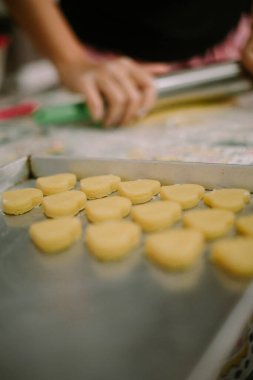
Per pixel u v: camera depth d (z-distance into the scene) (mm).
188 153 529
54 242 334
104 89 699
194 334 245
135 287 290
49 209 389
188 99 748
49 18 914
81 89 740
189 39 1020
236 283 283
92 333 254
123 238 323
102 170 454
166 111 776
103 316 266
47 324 265
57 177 448
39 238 336
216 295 274
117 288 291
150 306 271
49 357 241
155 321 258
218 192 392
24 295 292
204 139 583
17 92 1103
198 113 734
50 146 616
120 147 585
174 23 993
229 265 289
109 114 693
